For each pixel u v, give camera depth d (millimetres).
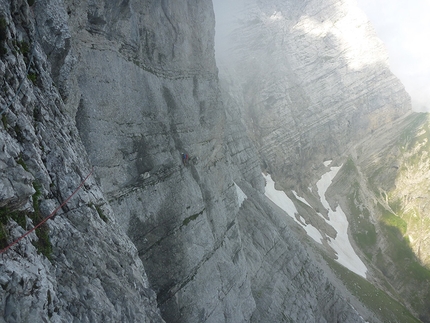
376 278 86312
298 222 88062
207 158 35969
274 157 104688
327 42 134500
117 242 15070
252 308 34844
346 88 133125
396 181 120125
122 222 22312
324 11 140500
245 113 106188
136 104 25188
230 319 30016
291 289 44219
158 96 28000
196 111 34188
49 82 13688
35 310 7895
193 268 27672
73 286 10273
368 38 146750
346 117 130750
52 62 15070
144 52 26953
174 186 27984
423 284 86438
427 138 127312
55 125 13117
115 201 22219
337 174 121938
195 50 34969
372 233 102750
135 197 24047
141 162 25453
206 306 27531
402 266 92250
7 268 7578
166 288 25219
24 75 10984
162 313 24516
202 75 36469
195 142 33219
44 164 11398
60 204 11625
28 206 9508
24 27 12188
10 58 10180
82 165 14453
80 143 15789
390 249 97562
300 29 130000
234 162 66688
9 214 8656
